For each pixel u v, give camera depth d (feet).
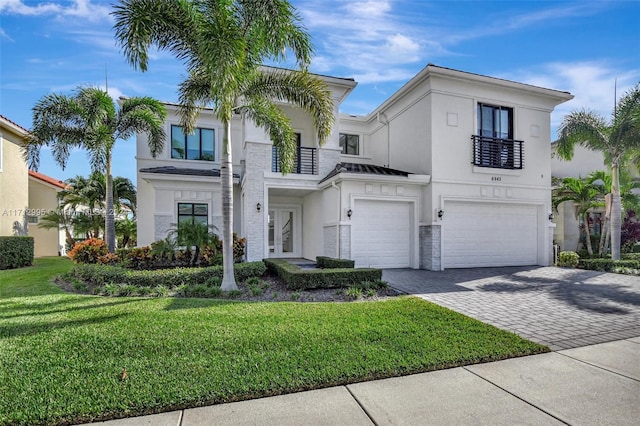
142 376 12.50
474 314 21.99
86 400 10.98
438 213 43.52
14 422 10.03
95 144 41.88
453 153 44.60
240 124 58.59
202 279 30.83
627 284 33.19
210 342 15.60
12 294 27.17
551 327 19.33
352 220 42.47
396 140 52.31
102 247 42.65
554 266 47.44
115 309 21.18
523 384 12.55
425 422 10.15
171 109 55.93
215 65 23.98
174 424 10.04
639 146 46.93
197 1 26.02
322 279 28.91
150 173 49.37
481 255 46.34
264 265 34.50
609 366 14.11
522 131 48.16
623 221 62.18
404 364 13.73
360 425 10.00
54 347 14.90
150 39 26.23
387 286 29.73
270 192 50.57
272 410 10.80
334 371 13.03
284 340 15.99
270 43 27.14
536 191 48.55
